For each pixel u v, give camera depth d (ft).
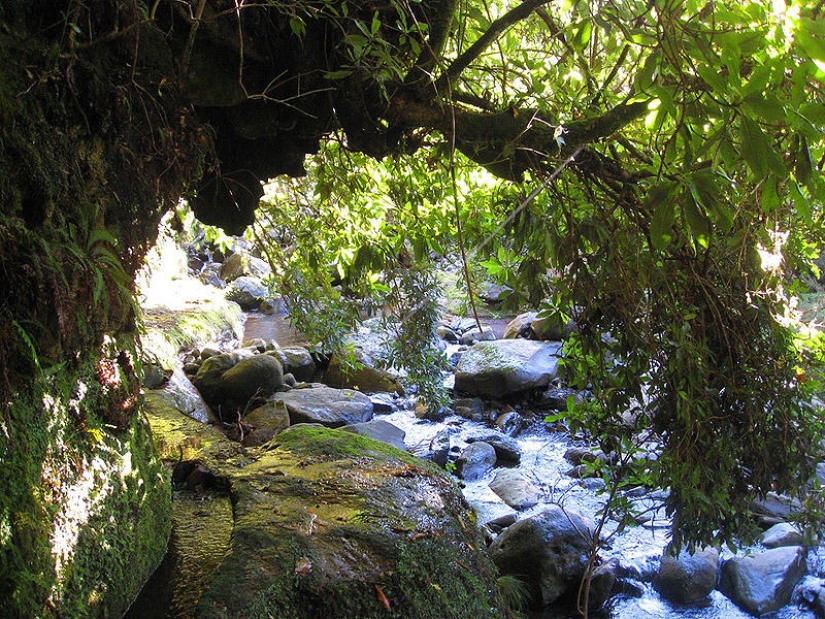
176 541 8.98
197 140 8.07
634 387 8.38
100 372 7.53
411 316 13.20
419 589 8.51
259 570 8.19
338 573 8.35
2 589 5.59
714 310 8.01
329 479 10.52
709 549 13.92
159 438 12.12
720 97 6.03
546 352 22.77
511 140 8.34
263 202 12.63
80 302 6.54
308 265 13.01
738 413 8.55
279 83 8.25
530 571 12.59
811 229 9.21
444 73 8.20
